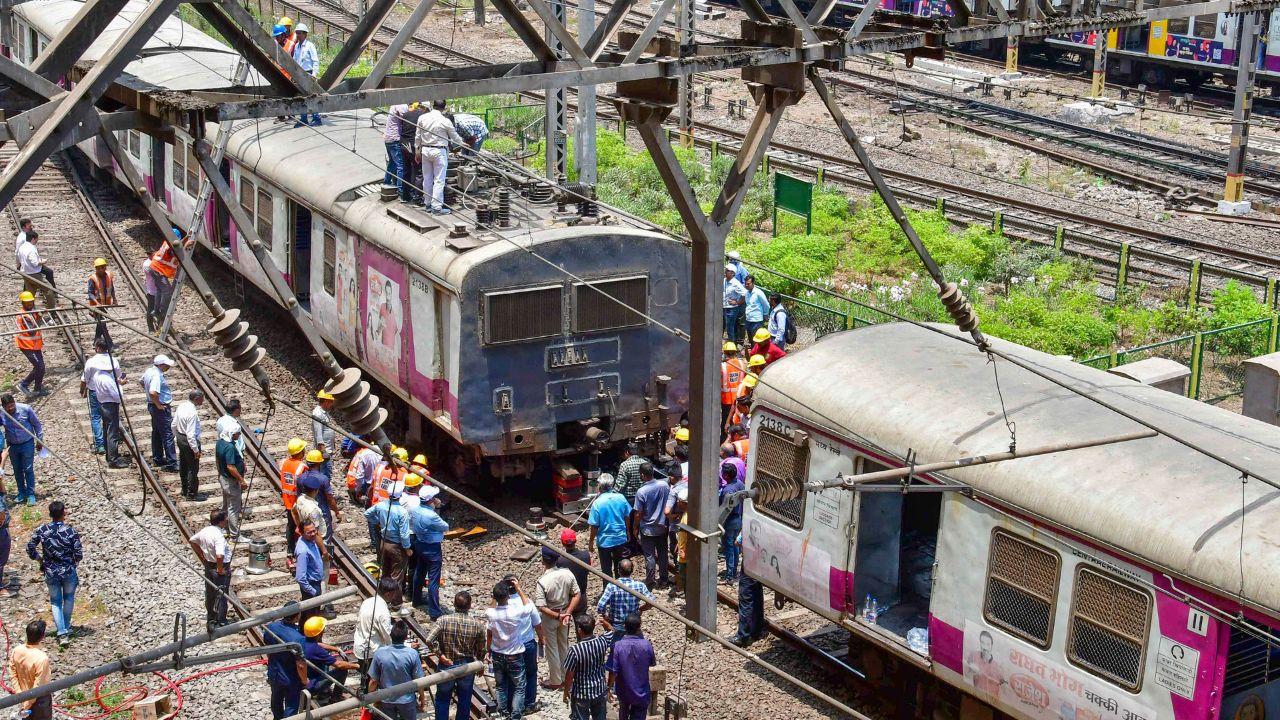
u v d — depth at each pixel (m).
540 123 35.84
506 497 18.00
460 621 12.40
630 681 11.98
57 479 18.09
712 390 11.26
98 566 15.91
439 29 51.38
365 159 20.61
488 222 17.22
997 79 43.44
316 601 9.20
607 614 13.14
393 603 13.00
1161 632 10.20
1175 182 32.25
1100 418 11.70
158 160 26.77
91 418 18.78
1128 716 10.47
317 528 14.50
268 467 18.03
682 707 12.75
